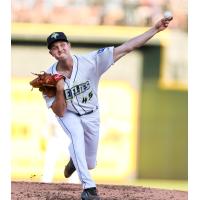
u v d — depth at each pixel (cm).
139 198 2305
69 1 5938
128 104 5697
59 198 2253
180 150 5712
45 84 2123
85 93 2170
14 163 5400
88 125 2212
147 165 5644
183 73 5772
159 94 5747
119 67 5719
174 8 5931
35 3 5800
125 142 5622
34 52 5681
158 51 5747
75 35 5650
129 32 5644
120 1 5975
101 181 5522
